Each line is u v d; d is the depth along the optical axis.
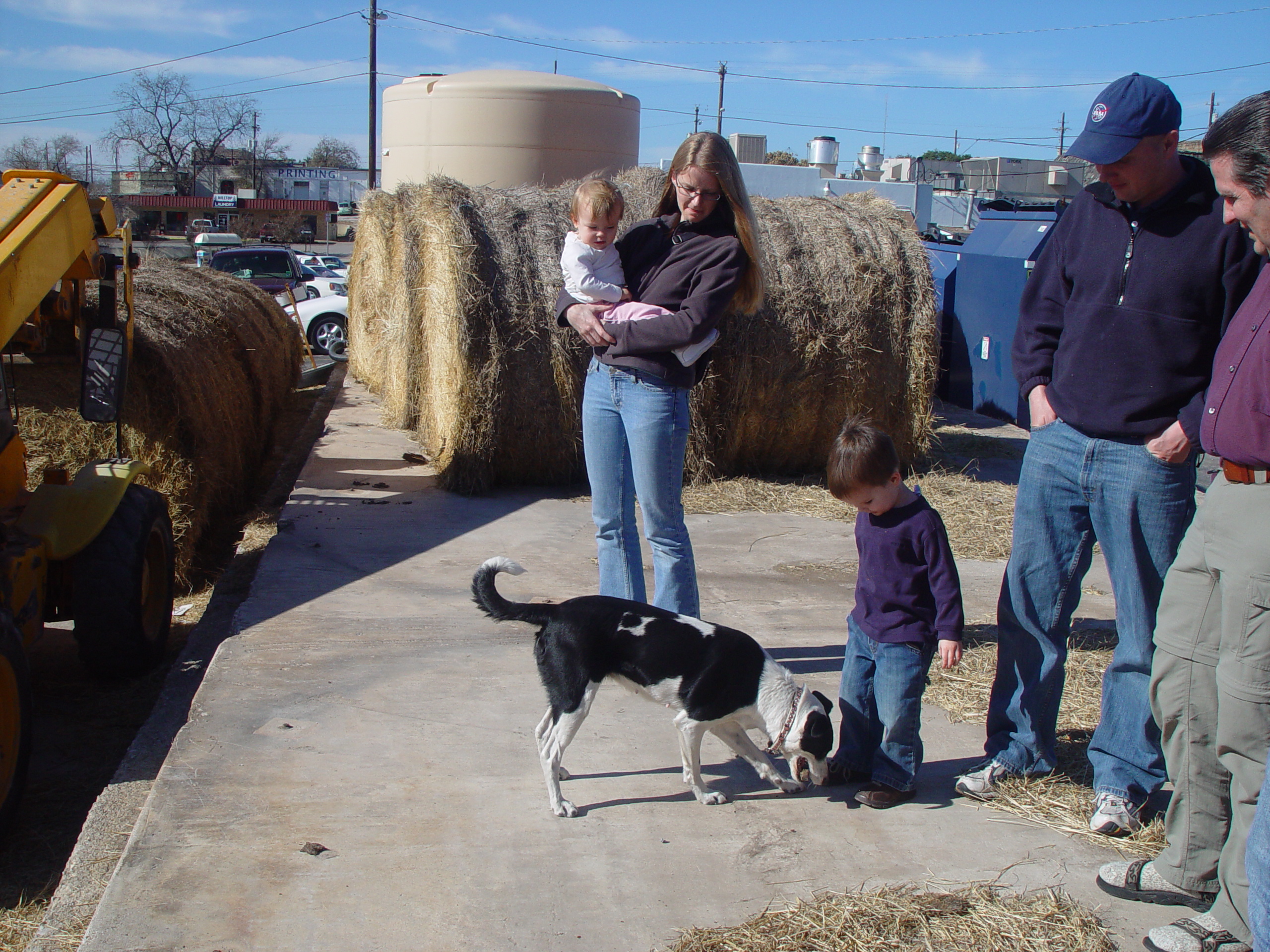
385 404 11.05
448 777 3.39
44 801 3.94
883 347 8.09
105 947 2.49
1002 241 12.03
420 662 4.37
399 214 9.67
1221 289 2.79
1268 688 2.36
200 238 27.81
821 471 8.52
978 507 7.47
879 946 2.54
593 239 3.71
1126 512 2.96
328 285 18.67
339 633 4.68
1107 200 2.98
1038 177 27.62
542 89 10.91
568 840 3.02
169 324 6.81
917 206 20.81
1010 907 2.70
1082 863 2.95
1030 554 3.19
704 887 2.80
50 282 4.23
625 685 3.21
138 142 69.44
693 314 3.54
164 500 5.29
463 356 7.22
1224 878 2.50
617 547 3.99
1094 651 4.71
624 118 11.39
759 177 19.92
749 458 8.29
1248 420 2.35
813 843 3.04
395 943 2.53
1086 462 3.00
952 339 12.71
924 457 8.62
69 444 5.96
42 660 5.33
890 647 3.17
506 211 7.49
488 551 6.13
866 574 3.22
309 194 69.50
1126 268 2.89
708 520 7.14
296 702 3.92
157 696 4.91
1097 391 2.96
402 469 8.23
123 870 2.79
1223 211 2.68
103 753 4.35
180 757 3.44
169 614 5.36
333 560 5.81
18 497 4.83
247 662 4.30
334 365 16.30
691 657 3.09
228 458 7.50
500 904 2.70
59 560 4.62
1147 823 3.13
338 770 3.40
